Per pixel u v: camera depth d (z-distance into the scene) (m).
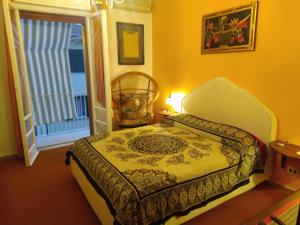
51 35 4.54
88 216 2.16
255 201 2.36
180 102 3.82
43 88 4.79
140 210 1.63
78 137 4.55
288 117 2.39
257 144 2.43
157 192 1.73
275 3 2.35
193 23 3.37
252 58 2.64
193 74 3.50
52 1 3.37
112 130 3.84
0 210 2.25
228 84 2.89
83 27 3.93
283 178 2.54
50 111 4.94
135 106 3.97
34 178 2.89
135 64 4.31
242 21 2.67
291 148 2.28
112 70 4.09
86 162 2.32
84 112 5.44
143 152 2.32
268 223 1.30
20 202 2.38
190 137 2.76
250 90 2.71
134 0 4.03
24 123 3.11
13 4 3.10
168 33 3.91
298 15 2.19
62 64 4.91
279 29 2.35
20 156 3.50
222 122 3.03
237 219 2.10
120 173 1.88
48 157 3.57
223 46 2.94
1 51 3.23
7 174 3.00
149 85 4.31
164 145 2.50
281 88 2.41
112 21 3.92
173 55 3.87
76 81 5.39
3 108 3.38
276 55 2.41
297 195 1.55
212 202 2.14
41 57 4.68
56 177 2.92
